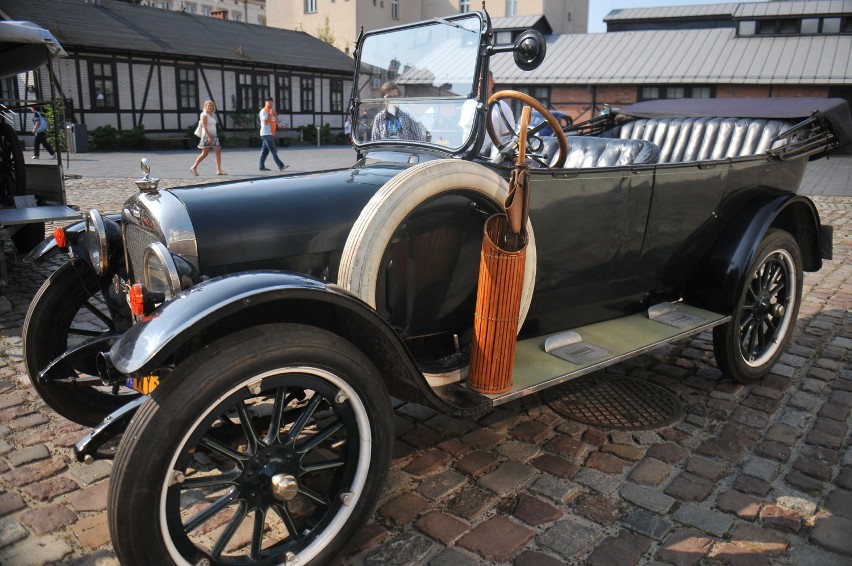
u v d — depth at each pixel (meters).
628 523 2.32
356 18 38.22
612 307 3.28
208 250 2.19
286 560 1.94
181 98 24.48
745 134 4.27
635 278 3.27
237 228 2.24
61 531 2.28
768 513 2.38
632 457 2.77
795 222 3.81
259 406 3.00
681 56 25.22
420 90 3.02
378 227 2.16
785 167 3.79
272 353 1.79
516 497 2.48
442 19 2.98
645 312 3.42
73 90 21.39
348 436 2.04
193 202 2.28
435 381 2.48
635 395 3.38
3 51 7.03
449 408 2.29
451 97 2.88
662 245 3.25
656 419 3.11
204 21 27.98
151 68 23.31
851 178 14.42
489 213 2.52
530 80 26.34
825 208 9.71
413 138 3.04
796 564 2.11
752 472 2.65
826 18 24.28
